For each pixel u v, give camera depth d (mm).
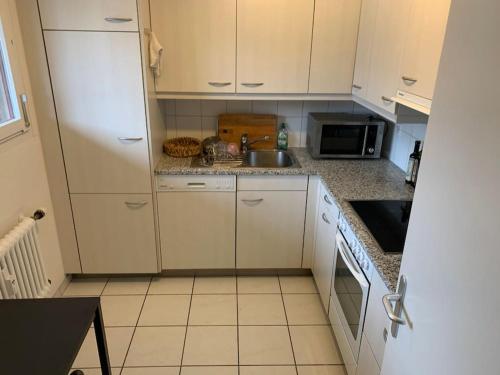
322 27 2498
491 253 732
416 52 1673
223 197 2641
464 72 839
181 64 2510
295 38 2508
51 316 1268
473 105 802
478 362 767
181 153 2758
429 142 994
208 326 2439
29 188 2260
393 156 2797
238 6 2412
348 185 2340
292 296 2740
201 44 2475
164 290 2764
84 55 2217
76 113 2334
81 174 2482
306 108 3035
